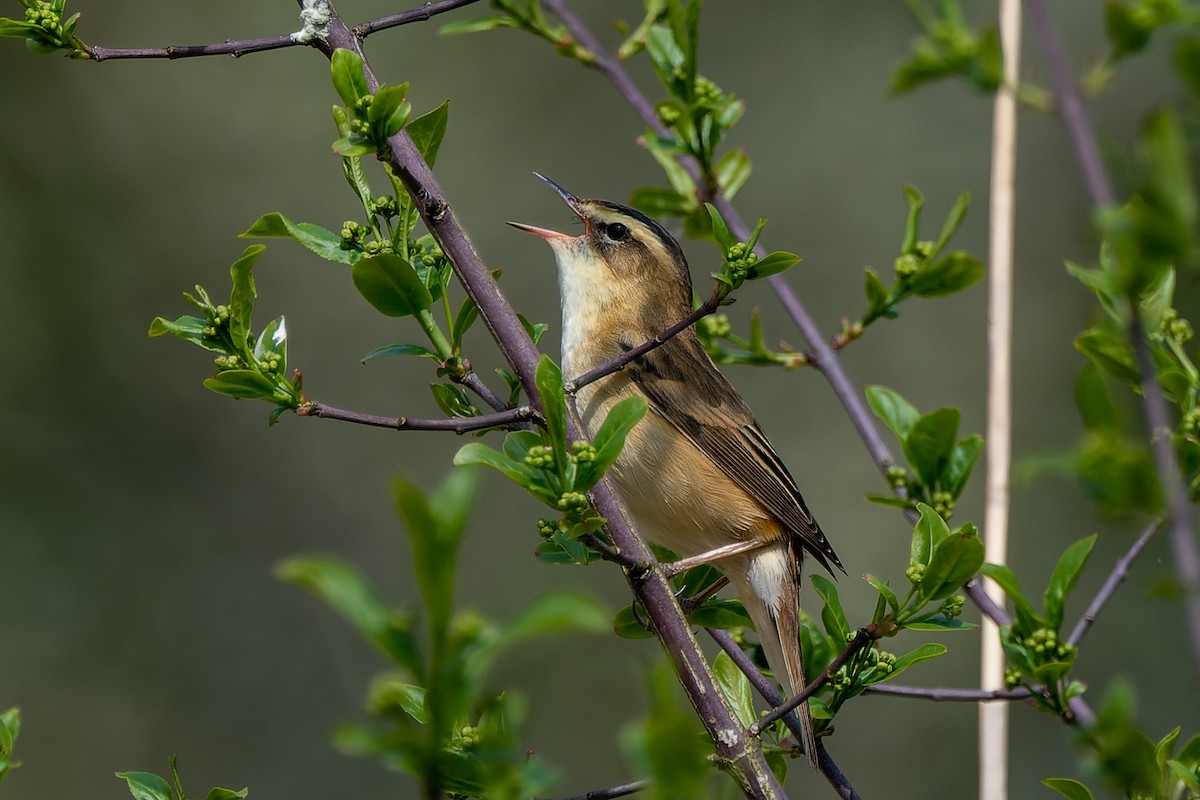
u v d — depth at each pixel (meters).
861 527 14.70
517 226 8.06
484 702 3.98
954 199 15.84
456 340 5.53
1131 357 5.16
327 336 15.78
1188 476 5.11
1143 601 13.39
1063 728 13.34
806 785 13.70
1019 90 5.88
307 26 5.31
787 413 15.15
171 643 14.27
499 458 4.50
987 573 5.46
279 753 13.98
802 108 16.25
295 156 16.30
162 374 15.44
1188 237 3.26
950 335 15.48
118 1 16.30
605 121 16.33
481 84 16.34
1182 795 4.75
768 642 6.31
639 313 7.69
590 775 13.39
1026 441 15.01
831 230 15.79
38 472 14.57
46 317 15.21
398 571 15.13
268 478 15.33
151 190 15.96
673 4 7.02
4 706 13.42
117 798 13.41
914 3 6.31
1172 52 3.55
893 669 5.43
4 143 15.63
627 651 14.03
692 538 7.38
